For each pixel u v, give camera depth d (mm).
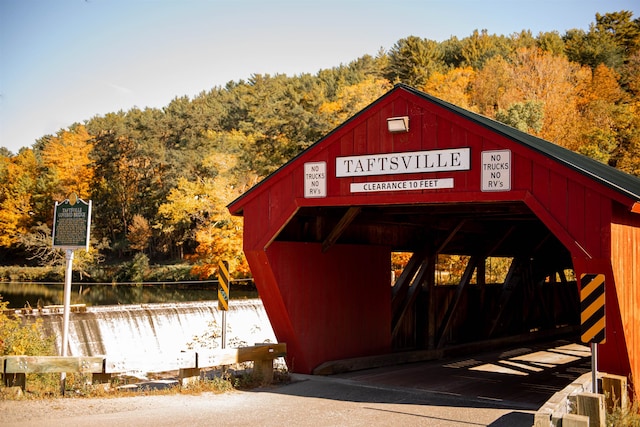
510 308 19250
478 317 18078
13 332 12703
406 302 15609
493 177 9656
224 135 66750
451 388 11250
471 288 17969
